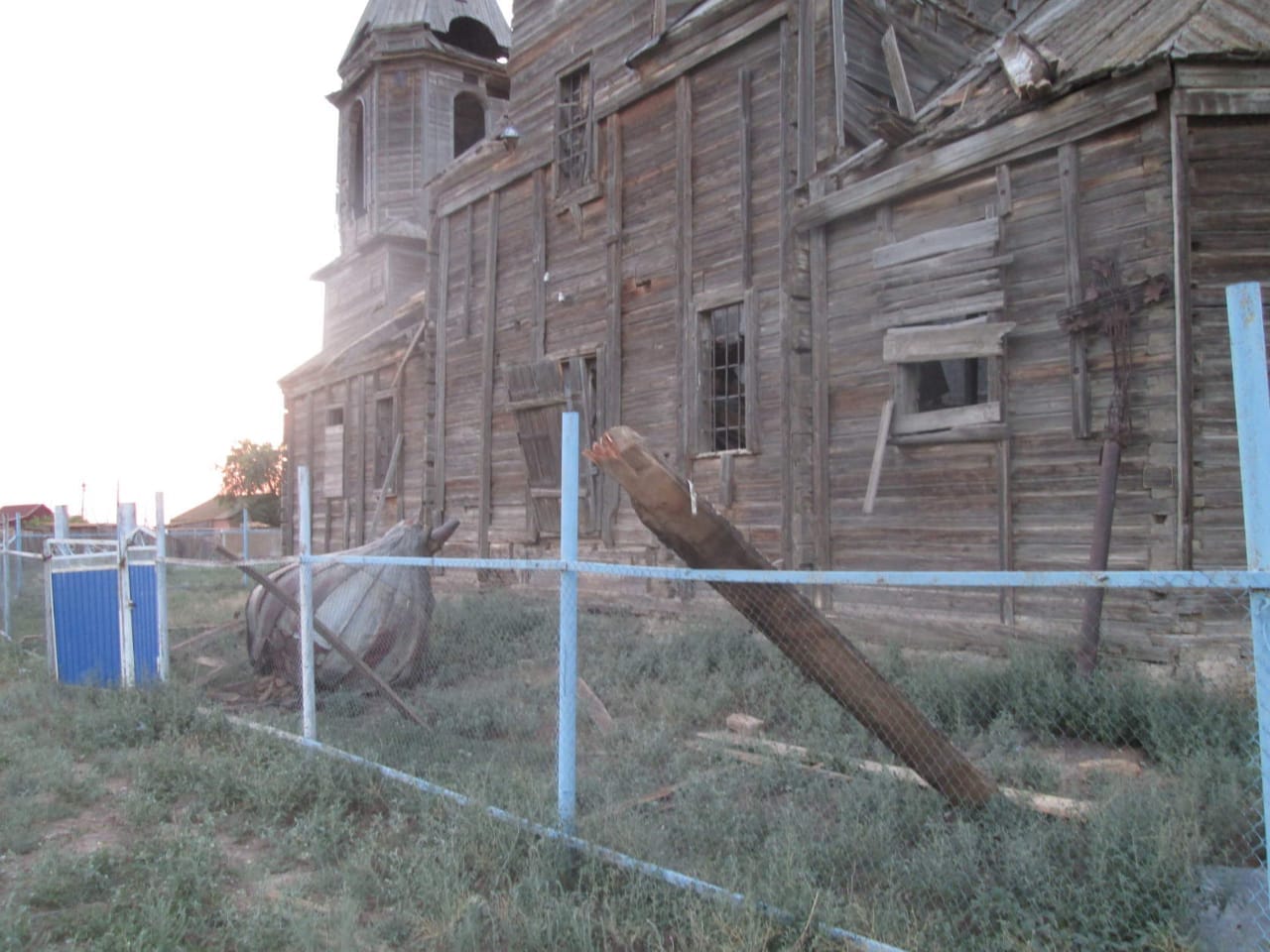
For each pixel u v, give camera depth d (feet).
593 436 42.47
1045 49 25.81
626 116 41.42
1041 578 9.84
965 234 27.30
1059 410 25.34
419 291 80.48
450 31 88.99
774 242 33.71
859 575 11.39
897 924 11.45
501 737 22.61
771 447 33.50
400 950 12.07
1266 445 8.48
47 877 14.17
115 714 24.57
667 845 14.62
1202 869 12.17
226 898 13.52
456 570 51.83
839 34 31.63
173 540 78.38
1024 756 17.38
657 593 37.83
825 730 19.90
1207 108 22.77
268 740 21.49
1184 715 18.24
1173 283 22.88
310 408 76.48
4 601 46.80
